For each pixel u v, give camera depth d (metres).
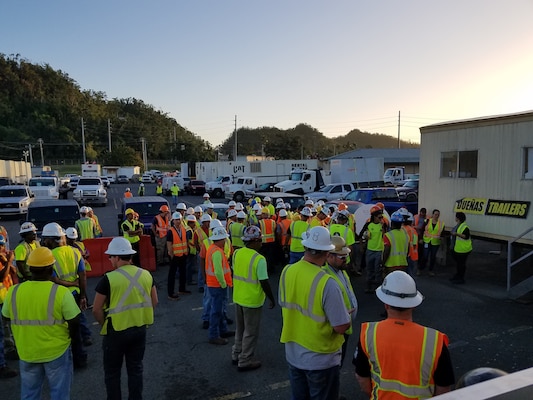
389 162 55.25
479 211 10.74
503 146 10.12
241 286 5.54
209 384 5.30
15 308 3.83
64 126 120.81
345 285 4.73
